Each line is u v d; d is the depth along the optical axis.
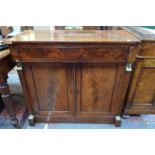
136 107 1.67
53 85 1.41
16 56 1.22
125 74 1.32
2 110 1.81
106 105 1.52
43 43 1.15
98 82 1.38
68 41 1.14
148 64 1.42
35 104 1.52
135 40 1.16
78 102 1.49
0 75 1.29
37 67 1.31
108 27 2.06
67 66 1.29
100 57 1.22
